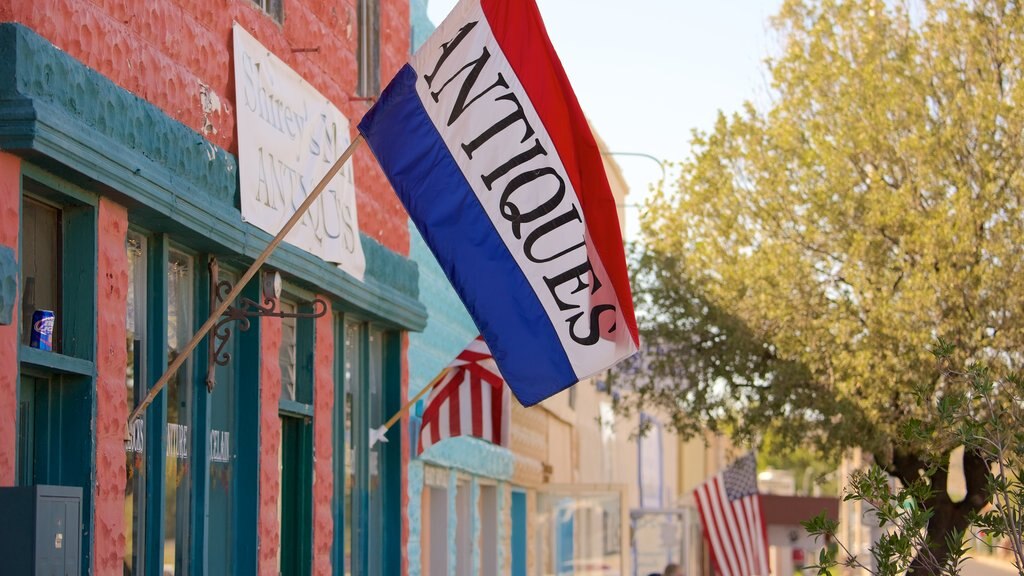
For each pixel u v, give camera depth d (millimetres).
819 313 18172
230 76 9273
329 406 11227
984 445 7172
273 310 9211
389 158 8055
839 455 18422
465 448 16734
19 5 6637
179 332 8797
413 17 15656
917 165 17578
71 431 7219
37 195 7113
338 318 11727
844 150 18188
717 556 18719
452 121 8102
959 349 16406
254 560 9562
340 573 11531
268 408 9852
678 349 19578
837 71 18391
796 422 18453
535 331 8133
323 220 10719
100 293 7402
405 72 8016
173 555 8625
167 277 8391
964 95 17453
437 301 16062
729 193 19250
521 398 8133
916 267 17016
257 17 9844
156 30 8242
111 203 7547
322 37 11242
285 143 10039
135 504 8078
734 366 19031
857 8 18766
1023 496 6727
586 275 8172
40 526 5711
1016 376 7105
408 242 13578
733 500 18875
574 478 26422
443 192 8109
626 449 32438
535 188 8180
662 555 24703
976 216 16828
